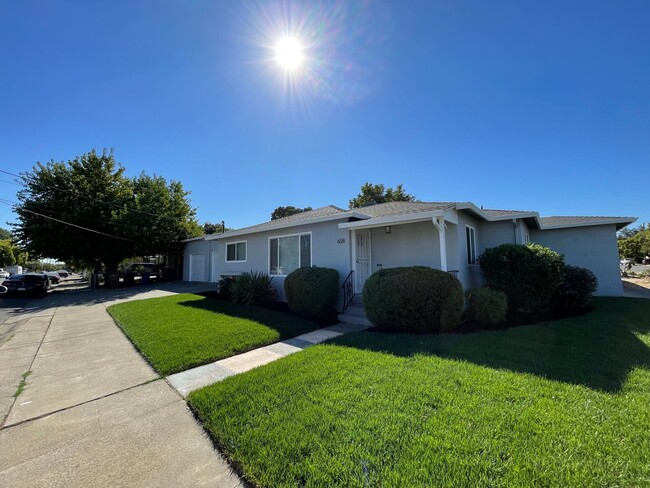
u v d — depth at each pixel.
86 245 18.47
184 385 3.90
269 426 2.70
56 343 6.20
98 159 19.80
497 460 2.12
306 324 7.20
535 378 3.55
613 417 2.66
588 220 11.84
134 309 9.59
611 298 10.42
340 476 2.04
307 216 11.41
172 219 21.98
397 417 2.74
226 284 12.32
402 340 5.43
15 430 2.90
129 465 2.33
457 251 8.25
